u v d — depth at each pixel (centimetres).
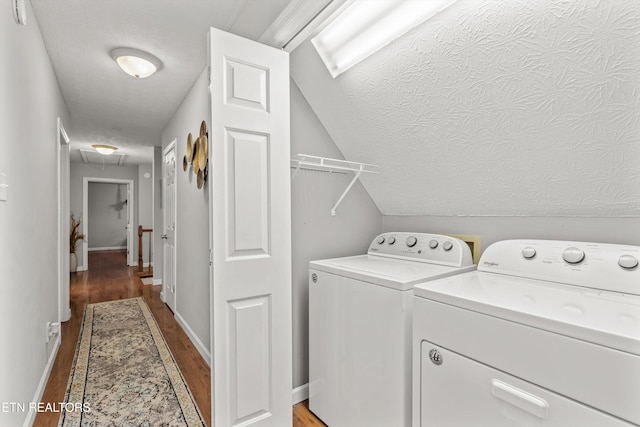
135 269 631
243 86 144
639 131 103
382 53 140
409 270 149
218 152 138
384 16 127
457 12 111
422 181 183
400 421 124
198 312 264
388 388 129
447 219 193
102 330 303
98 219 916
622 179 117
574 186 131
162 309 369
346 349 149
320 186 194
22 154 153
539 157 131
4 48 126
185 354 254
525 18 100
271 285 153
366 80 155
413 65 135
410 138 165
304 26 143
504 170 146
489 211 171
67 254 329
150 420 173
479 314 96
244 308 145
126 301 400
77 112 340
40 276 194
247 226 145
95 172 673
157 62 230
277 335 155
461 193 173
